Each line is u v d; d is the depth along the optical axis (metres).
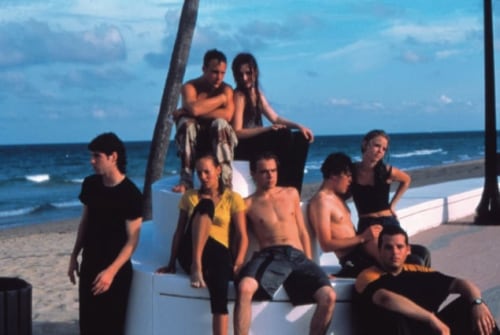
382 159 6.18
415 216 10.98
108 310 5.64
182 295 5.34
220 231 5.37
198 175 5.43
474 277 8.09
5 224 26.69
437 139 158.88
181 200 5.55
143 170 61.91
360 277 5.22
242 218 5.45
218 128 5.96
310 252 5.61
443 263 8.88
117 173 5.61
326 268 6.01
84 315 5.66
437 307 5.10
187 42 11.40
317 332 5.14
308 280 5.18
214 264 5.20
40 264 12.05
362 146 6.15
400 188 6.60
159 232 6.31
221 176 5.93
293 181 6.34
